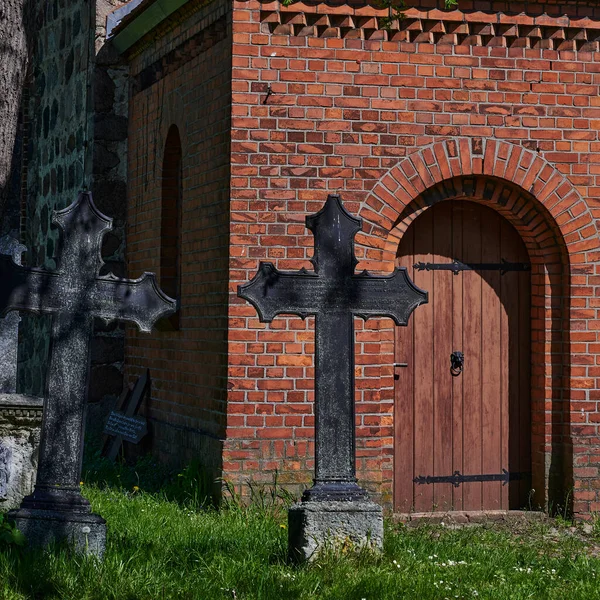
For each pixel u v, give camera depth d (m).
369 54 10.31
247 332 10.17
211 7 10.77
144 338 12.99
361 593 6.96
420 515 10.51
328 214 8.02
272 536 8.54
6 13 6.96
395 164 10.36
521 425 10.94
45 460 7.74
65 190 14.84
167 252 12.44
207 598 6.73
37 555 7.30
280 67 10.20
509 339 10.93
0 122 7.04
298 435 10.22
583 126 10.66
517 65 10.55
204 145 10.95
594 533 10.08
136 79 13.50
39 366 15.50
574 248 10.65
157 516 9.27
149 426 12.62
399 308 8.05
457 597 7.05
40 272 7.79
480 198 10.69
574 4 10.60
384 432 10.41
